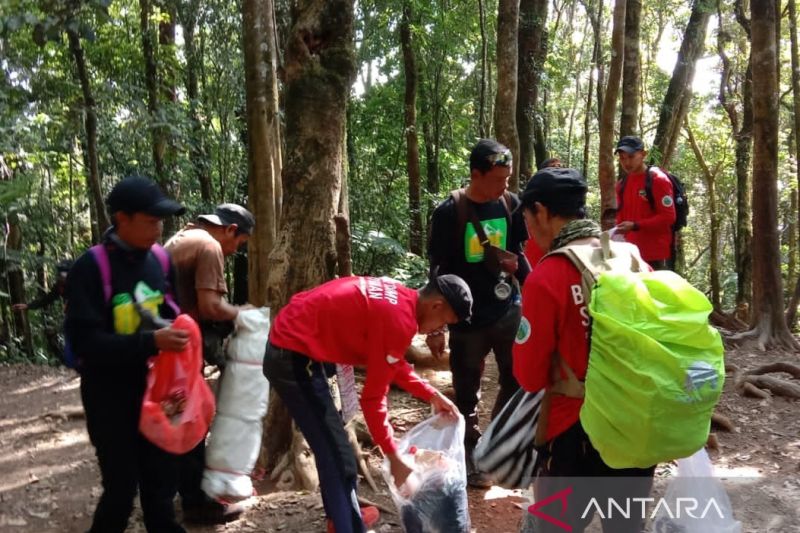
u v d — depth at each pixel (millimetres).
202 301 3197
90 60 10016
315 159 3666
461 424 3002
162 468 2773
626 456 1959
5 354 8289
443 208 3527
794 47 10398
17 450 4387
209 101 12164
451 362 3725
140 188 2494
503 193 3551
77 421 4949
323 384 2766
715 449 4355
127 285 2568
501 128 6434
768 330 6887
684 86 11062
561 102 19906
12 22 4410
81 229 13812
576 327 2125
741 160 13070
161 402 2588
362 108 14344
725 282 17375
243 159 12117
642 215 5539
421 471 2811
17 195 7625
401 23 12414
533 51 10320
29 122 8781
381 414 2711
